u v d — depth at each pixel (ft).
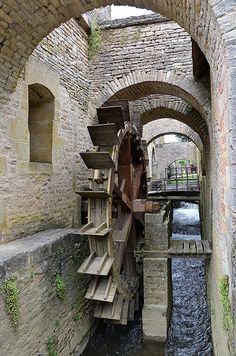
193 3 7.98
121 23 20.94
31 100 17.26
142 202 19.70
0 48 11.55
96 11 22.00
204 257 17.54
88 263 14.37
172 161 78.43
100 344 17.63
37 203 15.35
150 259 18.13
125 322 17.03
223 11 6.77
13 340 10.13
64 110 18.26
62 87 17.99
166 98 26.73
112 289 14.83
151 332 17.63
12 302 9.96
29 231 14.58
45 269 12.34
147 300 18.10
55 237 13.96
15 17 10.82
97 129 15.79
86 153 14.97
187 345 17.40
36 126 17.26
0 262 9.70
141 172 23.50
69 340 14.38
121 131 17.47
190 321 20.25
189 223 49.24
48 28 11.99
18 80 13.78
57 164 17.47
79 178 20.29
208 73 18.86
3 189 12.85
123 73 20.97
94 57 21.54
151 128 42.42
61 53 17.88
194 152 76.95
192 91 19.60
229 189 7.23
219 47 7.57
